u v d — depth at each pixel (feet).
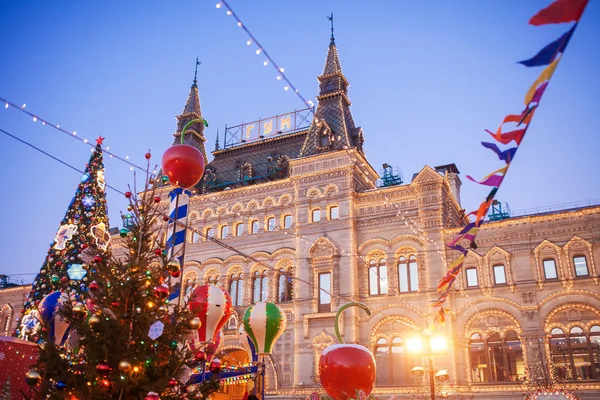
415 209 129.80
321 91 160.04
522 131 31.45
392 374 118.83
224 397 127.85
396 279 126.11
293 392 123.03
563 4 23.84
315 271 133.49
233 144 177.58
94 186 76.07
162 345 43.78
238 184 160.35
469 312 116.88
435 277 121.60
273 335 77.05
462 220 148.15
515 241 117.91
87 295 58.13
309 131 152.76
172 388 44.52
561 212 115.65
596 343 105.40
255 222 148.97
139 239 48.34
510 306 114.01
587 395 101.04
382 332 123.34
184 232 61.36
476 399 109.09
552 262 114.32
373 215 134.10
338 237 133.69
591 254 110.52
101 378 40.57
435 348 93.45
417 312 120.67
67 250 70.64
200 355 45.85
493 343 113.50
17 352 66.44
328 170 140.87
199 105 189.67
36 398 43.37
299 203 141.90
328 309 129.29
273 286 138.10
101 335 42.22
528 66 25.73
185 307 47.55
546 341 108.58
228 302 64.80
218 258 148.46
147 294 44.86
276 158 161.58
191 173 61.82
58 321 56.95
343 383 51.62
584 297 108.47
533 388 102.58
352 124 156.04
